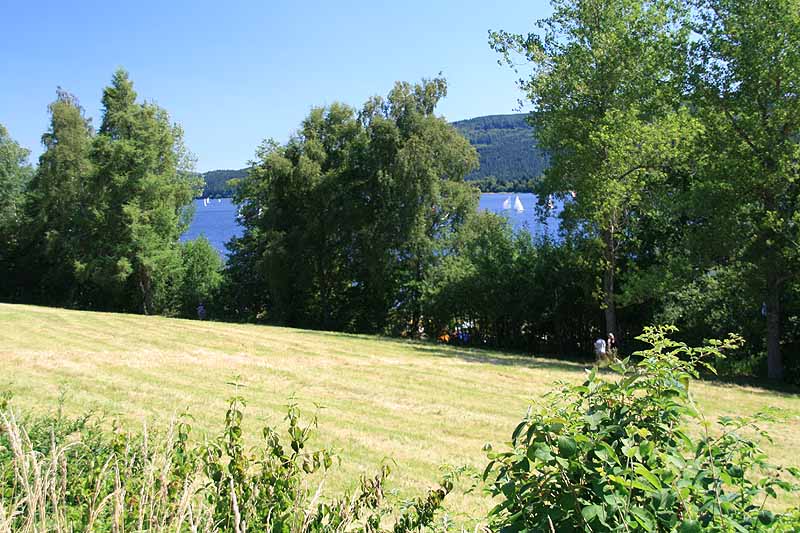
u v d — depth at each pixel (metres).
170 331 22.70
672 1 21.45
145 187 37.91
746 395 15.72
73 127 41.34
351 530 3.17
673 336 25.55
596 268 25.95
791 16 19.27
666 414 2.57
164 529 2.68
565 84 23.31
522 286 29.56
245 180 43.75
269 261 37.12
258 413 10.49
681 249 23.86
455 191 35.66
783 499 6.68
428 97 35.91
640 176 23.31
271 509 3.04
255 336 22.94
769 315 21.84
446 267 33.41
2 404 4.37
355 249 37.22
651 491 2.19
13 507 2.54
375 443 9.09
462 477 7.34
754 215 21.23
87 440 4.37
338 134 38.41
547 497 2.29
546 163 29.64
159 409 10.11
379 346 22.77
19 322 22.97
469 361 19.92
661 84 22.28
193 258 43.56
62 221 40.94
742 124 20.77
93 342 19.09
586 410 2.71
